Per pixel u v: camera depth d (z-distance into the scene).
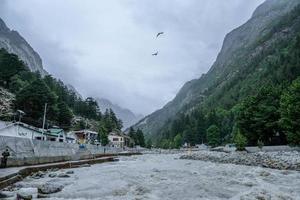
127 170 37.28
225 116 174.12
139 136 183.12
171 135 195.75
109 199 19.03
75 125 128.62
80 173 33.59
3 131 65.56
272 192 21.80
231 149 90.31
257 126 74.00
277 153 53.16
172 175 31.61
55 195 20.03
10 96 99.38
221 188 23.44
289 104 58.41
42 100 91.44
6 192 19.88
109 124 160.25
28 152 41.34
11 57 119.62
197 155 66.19
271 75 181.50
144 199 19.23
